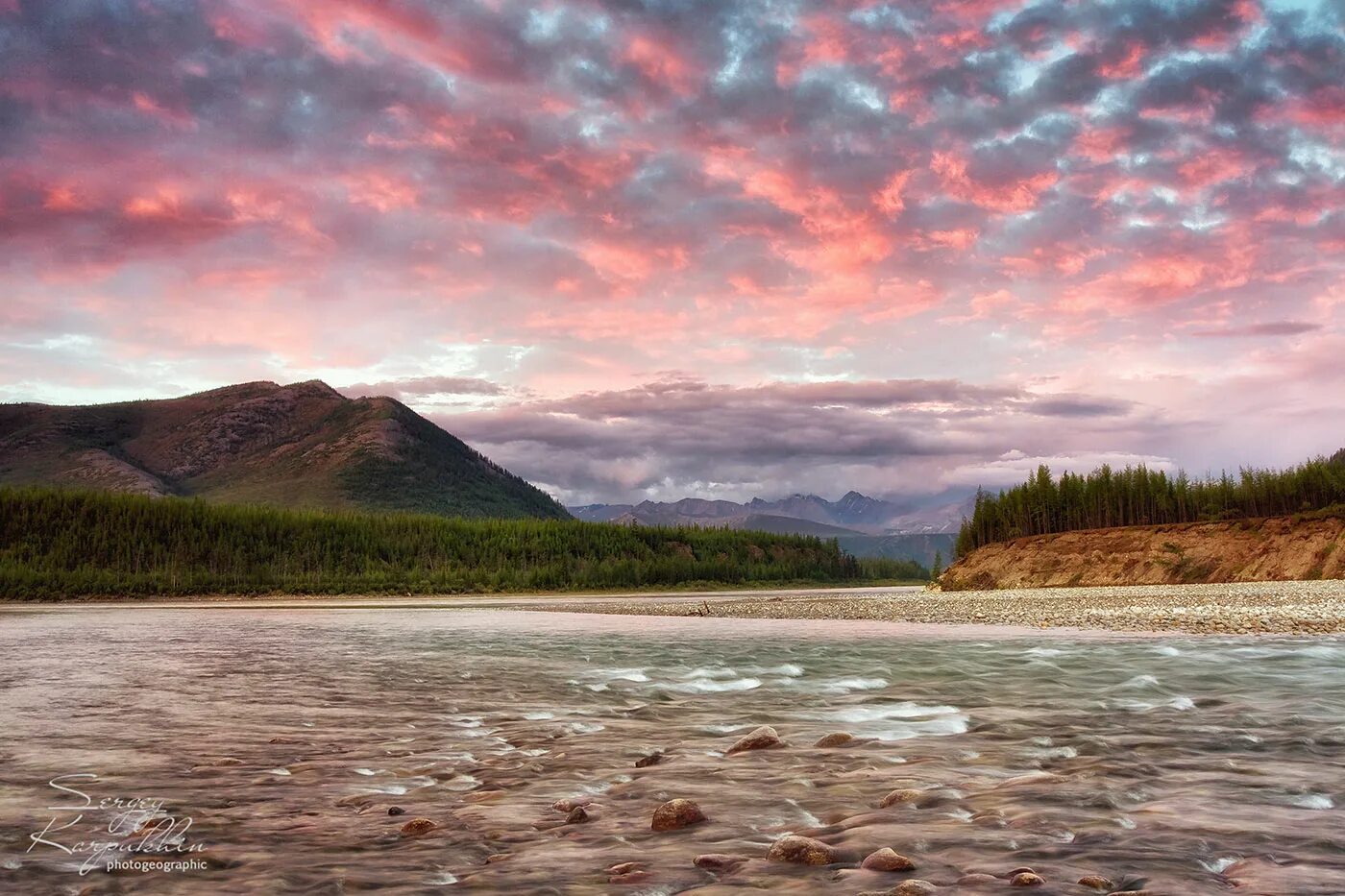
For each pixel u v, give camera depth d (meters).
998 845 5.92
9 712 14.06
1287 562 62.56
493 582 157.12
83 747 10.80
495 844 6.32
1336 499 73.62
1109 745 10.02
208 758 10.06
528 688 17.36
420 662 23.47
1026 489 97.56
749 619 49.44
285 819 7.20
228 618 58.69
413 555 176.38
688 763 9.41
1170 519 86.00
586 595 138.25
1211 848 5.80
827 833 6.41
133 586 132.38
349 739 11.30
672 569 182.38
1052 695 14.80
